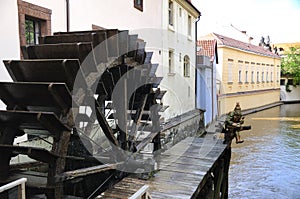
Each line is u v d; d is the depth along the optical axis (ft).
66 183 14.74
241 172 31.07
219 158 19.65
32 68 12.71
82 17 21.56
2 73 15.19
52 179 11.39
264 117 72.02
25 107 13.08
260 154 38.14
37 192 11.53
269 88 103.55
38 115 11.11
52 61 12.10
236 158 36.35
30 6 16.78
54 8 18.65
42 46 13.62
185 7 46.16
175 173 15.60
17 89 12.20
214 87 55.16
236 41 85.56
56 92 11.68
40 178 12.18
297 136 49.42
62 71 12.20
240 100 78.02
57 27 18.93
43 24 17.99
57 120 11.20
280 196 24.89
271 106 96.78
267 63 101.14
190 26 49.78
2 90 12.45
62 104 12.07
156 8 36.19
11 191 12.01
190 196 12.59
